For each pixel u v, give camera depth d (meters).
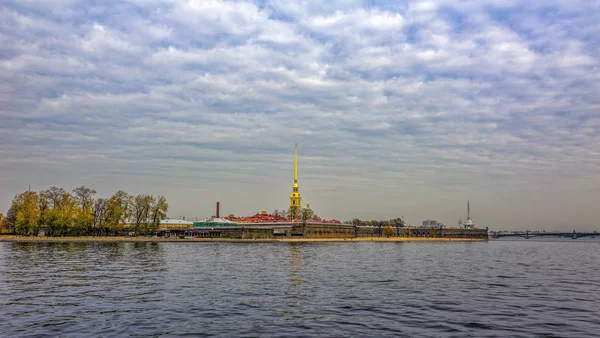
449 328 36.81
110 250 145.88
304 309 43.97
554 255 159.00
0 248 151.25
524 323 38.66
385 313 42.41
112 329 35.91
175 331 35.38
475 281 67.81
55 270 78.44
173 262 99.31
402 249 191.25
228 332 35.19
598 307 46.00
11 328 36.12
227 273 76.19
